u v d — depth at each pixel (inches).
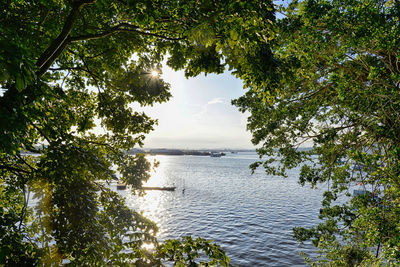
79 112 257.4
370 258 358.9
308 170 391.5
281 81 137.3
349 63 283.1
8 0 121.9
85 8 165.0
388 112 233.3
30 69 73.6
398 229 231.3
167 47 194.2
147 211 1583.4
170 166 6038.4
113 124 235.5
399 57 197.5
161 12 115.6
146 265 160.9
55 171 136.0
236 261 887.7
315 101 335.9
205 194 2236.7
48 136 151.9
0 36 71.6
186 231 1205.7
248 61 119.6
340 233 363.3
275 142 406.0
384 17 201.2
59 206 147.9
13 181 181.9
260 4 86.1
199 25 91.3
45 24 152.3
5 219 143.7
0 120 73.4
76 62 228.2
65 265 147.6
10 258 128.4
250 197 2106.3
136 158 203.9
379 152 257.1
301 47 241.1
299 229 422.9
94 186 179.6
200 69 142.9
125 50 216.8
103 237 166.6
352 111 284.2
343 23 207.9
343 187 353.1
